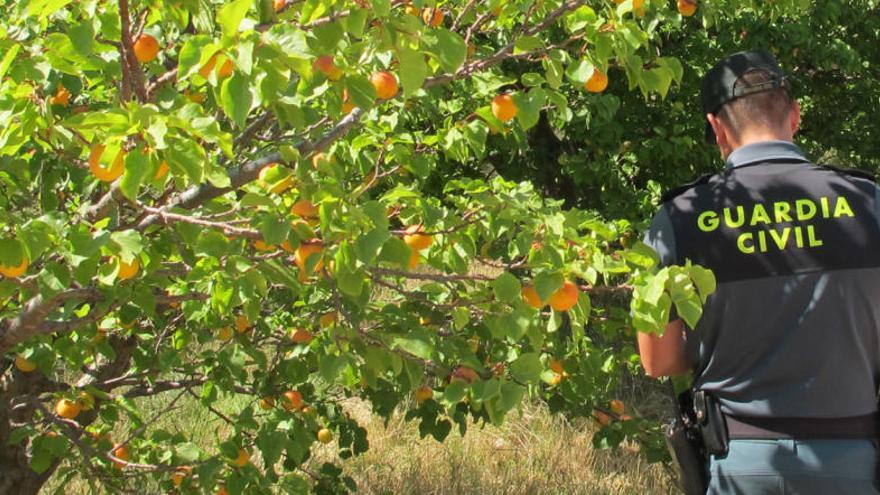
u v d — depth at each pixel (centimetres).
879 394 194
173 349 278
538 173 634
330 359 202
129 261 157
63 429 272
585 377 315
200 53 139
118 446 276
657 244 207
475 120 245
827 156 840
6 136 158
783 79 212
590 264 187
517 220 196
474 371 223
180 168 140
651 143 565
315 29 156
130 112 134
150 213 192
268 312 323
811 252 193
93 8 158
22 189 222
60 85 217
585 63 200
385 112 296
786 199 198
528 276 255
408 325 239
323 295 298
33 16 186
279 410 296
